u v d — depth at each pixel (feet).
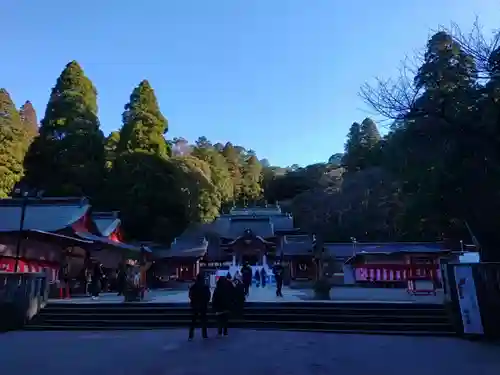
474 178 49.62
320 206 198.49
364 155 217.36
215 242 156.56
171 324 44.86
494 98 43.55
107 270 95.04
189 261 133.90
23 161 159.22
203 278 37.65
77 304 49.90
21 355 29.84
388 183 161.48
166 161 163.73
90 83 185.06
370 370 24.84
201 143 327.47
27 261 68.28
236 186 281.54
